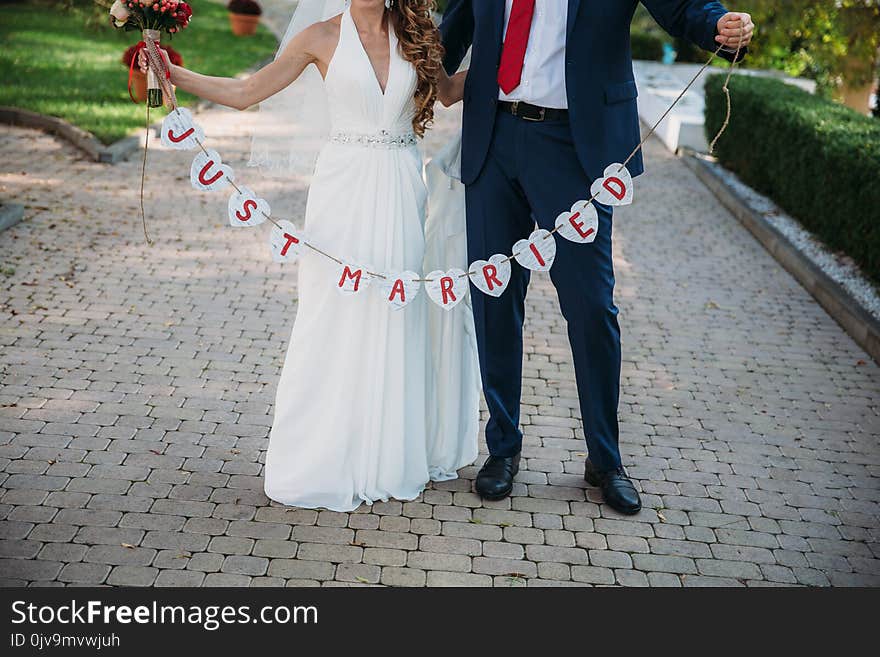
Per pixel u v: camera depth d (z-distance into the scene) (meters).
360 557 3.26
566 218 3.29
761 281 6.62
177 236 6.53
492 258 3.42
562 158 3.36
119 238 6.38
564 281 3.45
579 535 3.48
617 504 3.63
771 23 13.50
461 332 3.67
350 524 3.44
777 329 5.75
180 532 3.31
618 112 3.35
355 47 3.20
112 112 9.73
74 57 12.59
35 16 15.48
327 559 3.23
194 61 13.23
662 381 4.91
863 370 5.20
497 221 3.50
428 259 3.69
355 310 3.36
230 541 3.29
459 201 3.65
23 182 7.43
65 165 8.03
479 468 3.92
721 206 8.69
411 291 3.33
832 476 4.04
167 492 3.54
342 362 3.41
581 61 3.24
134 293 5.48
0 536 3.21
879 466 4.15
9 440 3.80
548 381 4.84
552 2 3.24
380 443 3.51
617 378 3.60
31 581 3.02
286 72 3.27
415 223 3.43
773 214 8.13
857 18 11.73
